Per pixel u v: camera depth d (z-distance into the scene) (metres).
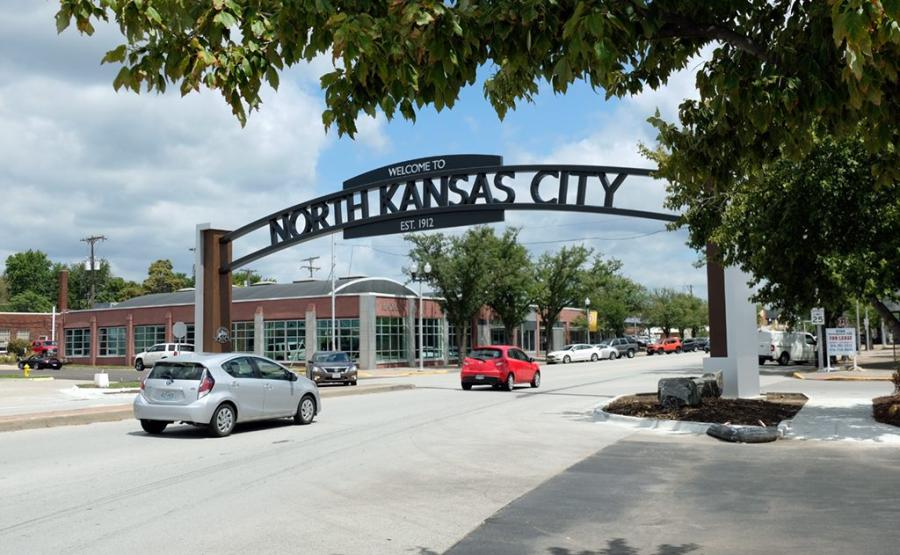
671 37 5.35
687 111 6.52
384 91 4.65
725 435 12.94
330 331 51.69
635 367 46.22
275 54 4.21
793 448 11.98
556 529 6.94
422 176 22.86
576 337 86.81
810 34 4.96
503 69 5.54
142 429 15.32
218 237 26.92
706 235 15.95
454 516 7.47
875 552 6.09
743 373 19.36
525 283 58.06
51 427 15.75
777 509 7.66
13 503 8.11
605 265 68.00
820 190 13.25
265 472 9.99
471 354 27.38
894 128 5.12
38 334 85.38
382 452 11.79
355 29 3.80
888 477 9.38
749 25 5.54
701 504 7.95
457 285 53.19
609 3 4.16
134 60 4.11
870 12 3.37
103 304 73.38
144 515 7.52
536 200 21.38
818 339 36.91
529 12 4.09
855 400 19.19
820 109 4.82
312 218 25.23
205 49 3.98
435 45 4.14
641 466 10.41
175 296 65.19
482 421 16.39
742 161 6.29
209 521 7.27
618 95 6.26
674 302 97.44
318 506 7.93
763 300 16.03
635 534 6.75
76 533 6.84
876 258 13.33
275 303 54.22
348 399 23.23
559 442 12.92
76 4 3.84
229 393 14.08
